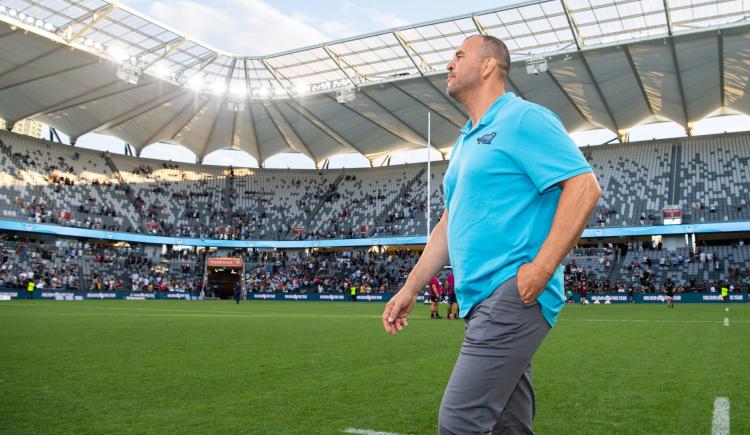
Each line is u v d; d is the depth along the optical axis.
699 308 29.00
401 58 37.75
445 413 2.07
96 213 50.66
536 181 2.12
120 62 37.31
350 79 39.56
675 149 49.75
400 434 4.13
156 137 55.03
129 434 4.06
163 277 50.69
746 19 28.69
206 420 4.50
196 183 59.53
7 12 31.19
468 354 2.12
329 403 5.18
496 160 2.21
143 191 55.91
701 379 6.60
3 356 8.19
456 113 43.72
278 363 7.78
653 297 39.59
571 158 2.10
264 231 56.78
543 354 9.03
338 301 47.38
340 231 55.78
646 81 36.50
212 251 56.75
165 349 9.31
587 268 44.72
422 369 7.29
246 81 44.47
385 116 46.44
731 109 42.88
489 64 2.47
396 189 58.53
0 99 44.66
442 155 58.41
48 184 49.56
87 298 42.22
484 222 2.21
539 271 2.00
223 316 20.41
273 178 62.28
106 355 8.41
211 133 54.75
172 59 40.34
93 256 48.00
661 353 9.14
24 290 39.31
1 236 46.69
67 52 35.19
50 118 49.69
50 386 5.87
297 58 39.81
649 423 4.51
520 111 2.22
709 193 44.91
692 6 28.70
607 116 43.59
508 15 31.73
